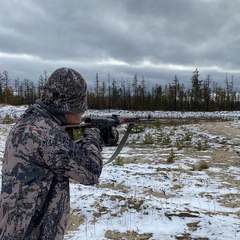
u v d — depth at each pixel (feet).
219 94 246.27
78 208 20.58
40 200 6.17
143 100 232.53
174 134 70.28
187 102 235.40
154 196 24.95
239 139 61.93
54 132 6.24
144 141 61.52
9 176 6.13
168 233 17.07
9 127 79.56
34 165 6.11
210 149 52.70
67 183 6.59
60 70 6.56
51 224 6.27
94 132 6.91
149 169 35.24
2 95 232.32
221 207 22.89
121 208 20.66
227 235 16.99
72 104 6.53
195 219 19.02
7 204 6.06
